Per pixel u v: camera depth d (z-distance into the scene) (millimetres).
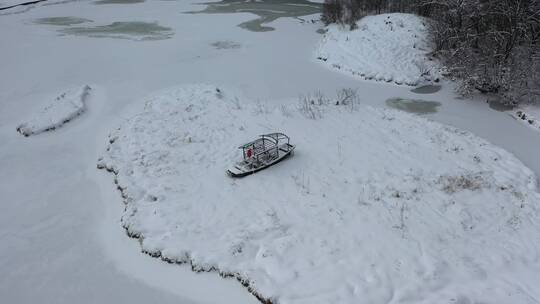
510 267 8906
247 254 9633
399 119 15562
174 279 9430
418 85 19109
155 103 17531
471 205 10703
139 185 12359
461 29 20062
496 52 17844
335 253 9406
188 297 8977
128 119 16547
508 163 12633
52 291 9359
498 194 11156
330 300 8266
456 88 18188
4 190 12859
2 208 12078
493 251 9312
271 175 12383
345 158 13016
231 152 13711
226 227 10469
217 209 11125
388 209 10680
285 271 9016
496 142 14180
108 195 12531
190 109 16797
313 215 10625
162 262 9875
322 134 14500
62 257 10297
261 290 8672
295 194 11477
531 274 8711
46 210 11977
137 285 9367
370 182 11805
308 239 9844
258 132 14812
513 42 17516
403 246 9484
